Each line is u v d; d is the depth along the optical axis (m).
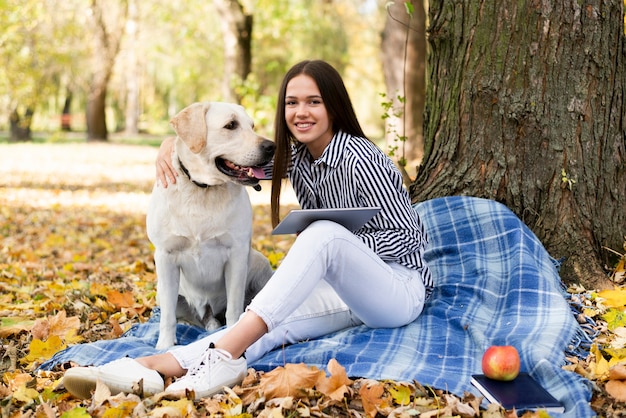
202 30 23.56
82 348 2.94
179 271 3.43
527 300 3.02
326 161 2.96
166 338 3.18
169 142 3.34
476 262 3.40
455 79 3.83
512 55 3.61
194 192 3.16
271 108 13.20
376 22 26.98
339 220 2.71
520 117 3.61
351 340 2.85
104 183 13.34
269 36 21.61
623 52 3.68
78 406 2.37
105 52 24.08
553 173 3.61
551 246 3.61
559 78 3.57
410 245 2.95
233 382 2.49
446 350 2.75
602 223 3.65
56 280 5.04
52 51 19.78
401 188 2.97
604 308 3.19
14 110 24.23
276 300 2.50
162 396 2.40
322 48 25.41
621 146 3.72
